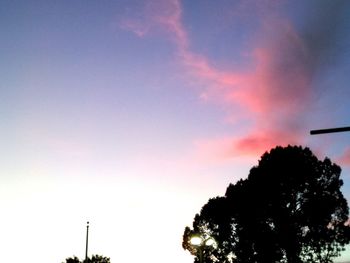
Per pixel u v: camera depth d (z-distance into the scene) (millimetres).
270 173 36000
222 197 42188
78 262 48719
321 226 34312
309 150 36500
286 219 34969
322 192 35344
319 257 34625
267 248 35250
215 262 40344
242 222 37844
